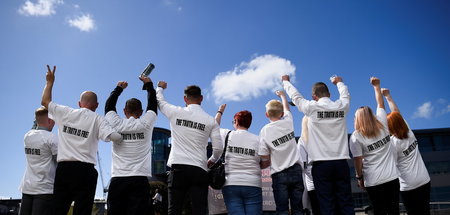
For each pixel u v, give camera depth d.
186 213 15.23
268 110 5.07
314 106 4.73
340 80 5.17
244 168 4.86
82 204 4.29
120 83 5.02
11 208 55.03
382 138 4.88
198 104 4.95
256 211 4.75
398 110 5.67
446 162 50.56
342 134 4.66
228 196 4.79
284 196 4.61
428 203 5.07
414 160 5.17
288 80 5.31
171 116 4.73
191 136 4.55
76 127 4.48
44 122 5.29
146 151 4.73
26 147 5.08
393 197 4.69
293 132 4.90
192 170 4.37
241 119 5.18
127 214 4.46
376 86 5.41
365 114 4.96
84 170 4.36
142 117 4.78
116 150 4.64
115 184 4.44
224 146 5.03
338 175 4.50
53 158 5.16
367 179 4.88
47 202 4.96
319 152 4.60
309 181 5.70
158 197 8.98
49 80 4.78
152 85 4.99
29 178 5.00
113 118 4.69
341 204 4.44
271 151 4.83
